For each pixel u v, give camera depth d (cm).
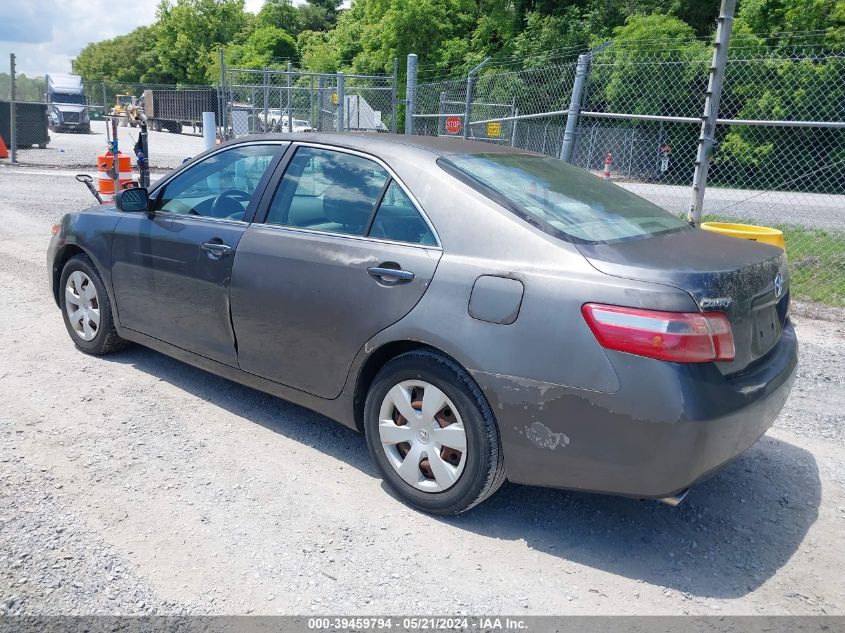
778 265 330
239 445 381
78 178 618
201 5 6178
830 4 2233
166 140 3178
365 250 333
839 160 1850
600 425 270
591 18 2841
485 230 305
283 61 5284
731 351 270
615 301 267
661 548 307
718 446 266
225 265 387
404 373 317
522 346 282
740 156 1952
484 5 3284
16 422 391
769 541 316
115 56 8344
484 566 288
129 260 445
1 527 293
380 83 3209
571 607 265
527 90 1888
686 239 329
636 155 2173
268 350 373
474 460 299
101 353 499
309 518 314
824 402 480
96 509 311
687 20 2809
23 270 755
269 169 393
